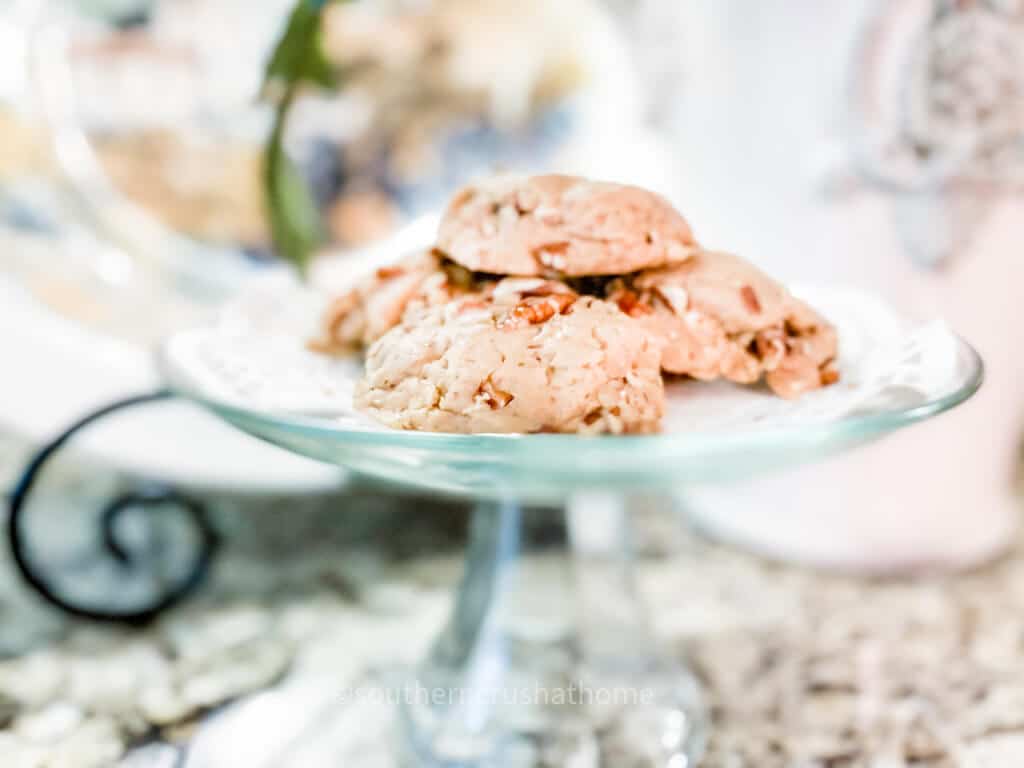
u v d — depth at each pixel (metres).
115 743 0.39
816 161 0.45
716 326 0.36
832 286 0.44
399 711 0.40
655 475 0.34
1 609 0.46
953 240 0.44
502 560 0.45
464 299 0.35
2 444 0.56
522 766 0.38
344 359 0.39
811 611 0.47
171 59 0.67
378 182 0.74
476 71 0.74
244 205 0.69
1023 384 0.48
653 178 0.67
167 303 0.65
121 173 0.67
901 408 0.32
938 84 0.43
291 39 0.52
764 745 0.39
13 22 0.63
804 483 0.49
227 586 0.48
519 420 0.32
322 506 0.56
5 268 0.60
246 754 0.38
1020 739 0.39
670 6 0.62
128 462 0.55
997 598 0.48
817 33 0.44
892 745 0.39
